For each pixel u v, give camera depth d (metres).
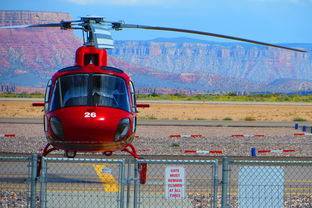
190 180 44.62
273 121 152.62
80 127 37.09
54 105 39.69
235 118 170.50
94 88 40.00
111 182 41.00
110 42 34.81
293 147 76.25
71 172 46.72
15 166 49.78
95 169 48.72
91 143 37.75
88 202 34.50
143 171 41.56
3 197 35.91
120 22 41.47
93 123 37.19
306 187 43.12
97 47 32.94
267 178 30.34
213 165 31.31
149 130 102.88
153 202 35.19
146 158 57.75
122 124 38.69
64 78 40.72
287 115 199.25
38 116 164.88
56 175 45.03
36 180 29.98
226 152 68.19
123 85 41.31
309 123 143.38
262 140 86.31
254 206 30.39
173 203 35.06
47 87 42.09
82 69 41.16
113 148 39.19
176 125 117.44
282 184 30.31
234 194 38.78
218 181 30.58
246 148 73.75
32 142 75.69
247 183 30.31
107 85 40.50
